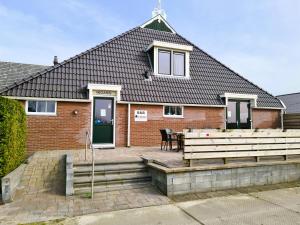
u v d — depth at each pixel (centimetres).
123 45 1455
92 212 530
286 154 825
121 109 1217
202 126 1377
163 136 1102
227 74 1609
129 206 568
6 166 625
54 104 1108
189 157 693
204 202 603
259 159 817
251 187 741
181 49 1445
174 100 1307
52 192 643
